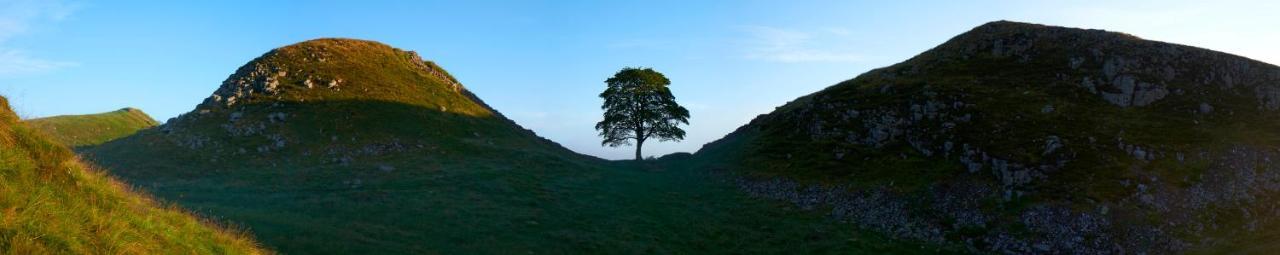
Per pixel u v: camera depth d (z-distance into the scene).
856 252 44.62
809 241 47.28
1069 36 80.81
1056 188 50.25
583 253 41.22
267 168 63.88
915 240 47.25
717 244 46.22
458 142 79.50
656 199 60.19
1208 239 42.94
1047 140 57.94
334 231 38.50
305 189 54.88
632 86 96.25
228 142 71.06
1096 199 48.03
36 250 16.14
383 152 72.06
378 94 91.50
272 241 33.62
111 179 24.47
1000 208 49.41
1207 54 71.25
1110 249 42.78
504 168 68.00
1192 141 56.28
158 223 21.88
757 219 53.28
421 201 50.62
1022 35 84.44
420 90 99.81
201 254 21.94
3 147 19.59
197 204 42.72
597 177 69.62
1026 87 71.44
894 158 62.94
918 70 85.50
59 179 20.44
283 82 89.06
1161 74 68.25
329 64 98.19
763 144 76.88
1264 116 60.53
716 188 65.50
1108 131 59.12
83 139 110.44
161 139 71.12
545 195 57.12
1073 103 65.88
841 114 76.81
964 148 60.12
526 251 40.06
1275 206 46.09
